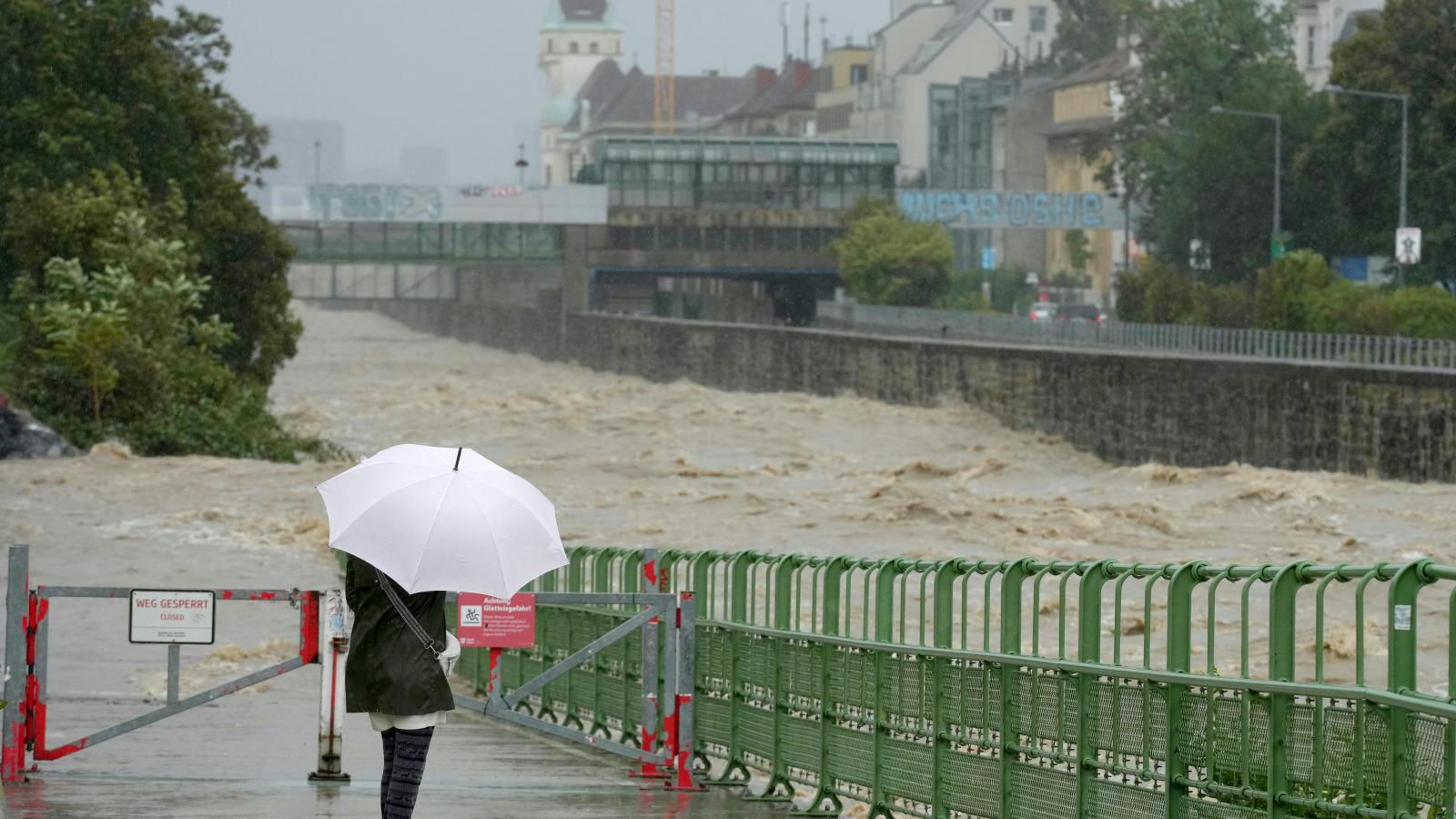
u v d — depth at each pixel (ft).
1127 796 76.43
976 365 638.53
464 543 75.36
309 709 157.38
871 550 336.49
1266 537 340.59
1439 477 399.24
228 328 529.04
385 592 76.13
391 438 634.02
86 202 508.12
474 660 171.42
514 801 97.35
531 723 110.63
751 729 111.75
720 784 111.75
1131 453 530.27
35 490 404.57
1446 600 240.73
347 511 75.92
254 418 520.83
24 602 99.55
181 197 543.80
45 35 558.56
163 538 335.47
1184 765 73.31
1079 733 79.71
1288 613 68.85
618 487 444.96
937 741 90.84
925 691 92.43
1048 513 372.99
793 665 106.42
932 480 474.49
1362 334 589.73
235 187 587.68
